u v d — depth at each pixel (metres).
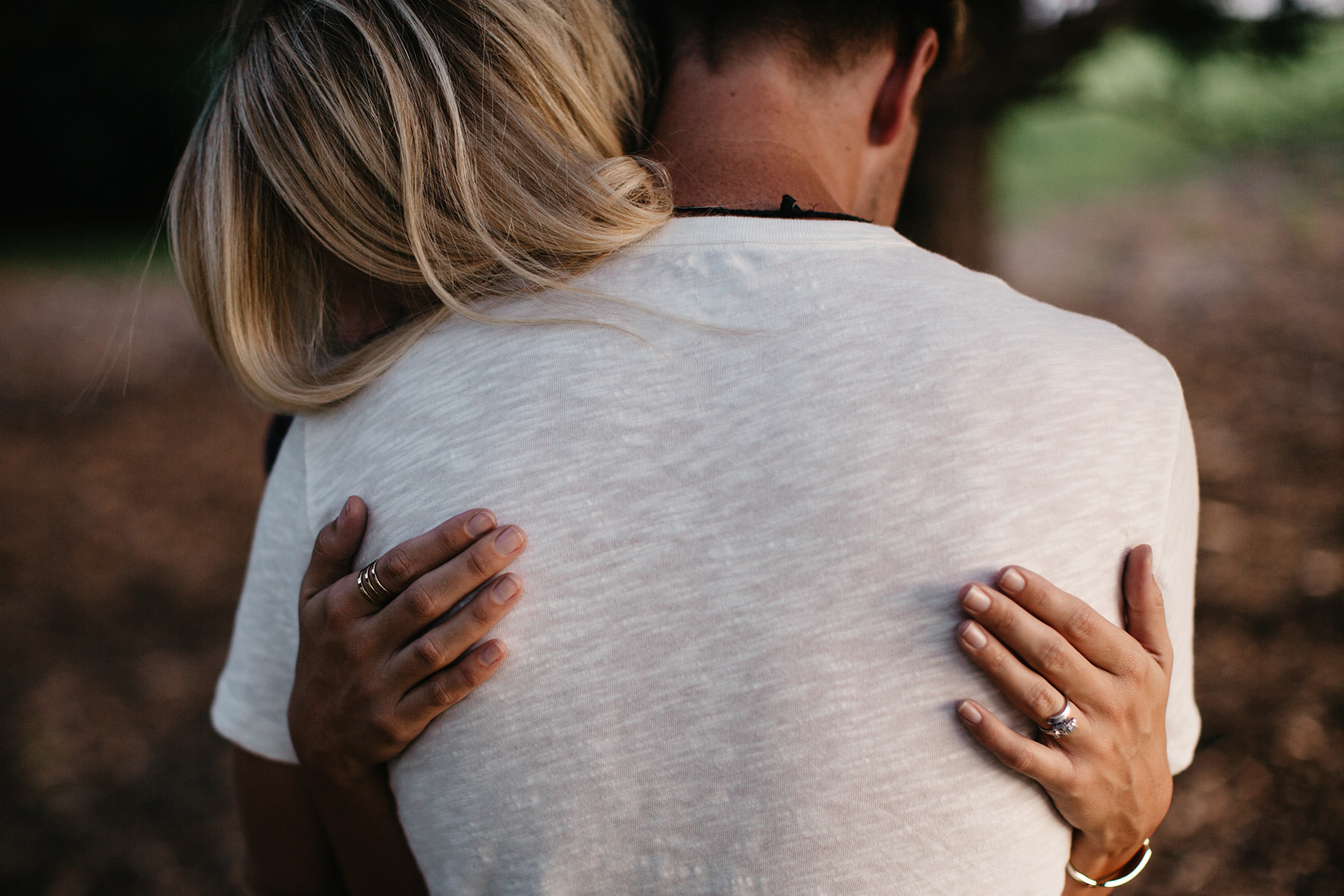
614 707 0.65
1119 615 0.66
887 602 0.63
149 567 4.41
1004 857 0.64
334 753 0.74
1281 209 9.79
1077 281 8.20
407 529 0.70
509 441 0.68
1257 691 2.90
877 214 1.01
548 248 0.72
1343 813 2.43
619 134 0.86
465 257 0.73
